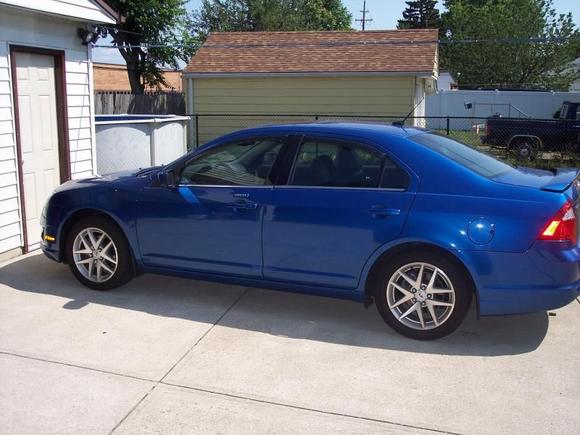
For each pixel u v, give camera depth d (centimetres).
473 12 4547
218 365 418
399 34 1864
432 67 1652
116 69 3338
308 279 483
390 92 1698
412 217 443
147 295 558
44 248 584
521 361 427
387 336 470
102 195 546
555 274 421
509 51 4138
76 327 482
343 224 461
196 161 523
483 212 429
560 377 402
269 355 435
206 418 352
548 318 507
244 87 1788
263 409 362
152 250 536
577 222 439
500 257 423
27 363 418
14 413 355
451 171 449
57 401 369
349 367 417
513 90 3644
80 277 569
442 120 3538
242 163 506
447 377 403
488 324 494
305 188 479
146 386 388
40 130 717
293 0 3975
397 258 454
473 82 4356
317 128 492
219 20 3756
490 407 365
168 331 476
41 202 726
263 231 488
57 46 728
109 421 348
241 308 529
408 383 395
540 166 1670
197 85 1814
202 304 538
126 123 971
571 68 4162
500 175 469
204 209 507
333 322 499
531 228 419
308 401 371
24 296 550
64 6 694
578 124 1777
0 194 653
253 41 1930
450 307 444
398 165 459
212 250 512
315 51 1819
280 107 1778
